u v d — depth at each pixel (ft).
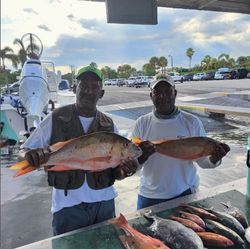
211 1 9.02
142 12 7.47
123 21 7.36
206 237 4.74
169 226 4.90
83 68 5.54
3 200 11.55
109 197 5.77
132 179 13.33
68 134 5.45
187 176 6.79
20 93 19.57
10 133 16.81
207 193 6.75
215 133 19.79
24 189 12.62
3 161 14.38
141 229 5.09
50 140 5.50
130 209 10.84
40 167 4.50
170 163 6.59
